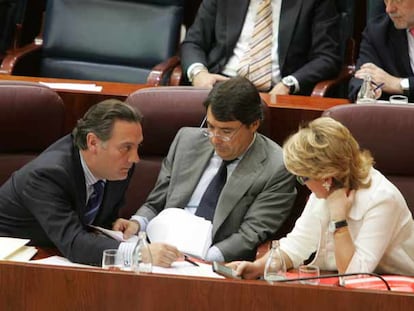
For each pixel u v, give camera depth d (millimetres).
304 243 9641
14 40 16859
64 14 16609
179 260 9188
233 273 8766
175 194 11008
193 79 15336
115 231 10328
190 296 7164
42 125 11203
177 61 15820
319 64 15172
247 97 10414
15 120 11078
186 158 11102
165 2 16609
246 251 10469
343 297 7031
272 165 10695
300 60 15453
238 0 15531
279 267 9008
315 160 8883
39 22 18016
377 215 9125
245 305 7125
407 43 14328
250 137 10688
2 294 7297
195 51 15602
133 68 16453
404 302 6965
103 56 16469
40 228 9859
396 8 14016
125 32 16500
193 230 10375
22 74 15992
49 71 16547
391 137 10602
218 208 10648
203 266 9070
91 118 9648
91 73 16453
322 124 9008
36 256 9562
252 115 10453
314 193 9203
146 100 11352
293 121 11953
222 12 15609
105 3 16688
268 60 15359
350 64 15914
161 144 11484
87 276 7238
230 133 10469
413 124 10578
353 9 15930
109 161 9648
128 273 7219
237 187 10656
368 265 8984
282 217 10633
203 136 11141
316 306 7059
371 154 10633
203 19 15758
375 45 14477
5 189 9898
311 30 15414
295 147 8977
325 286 7094
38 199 9562
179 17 16578
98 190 10125
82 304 7258
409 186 10672
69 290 7258
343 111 10664
